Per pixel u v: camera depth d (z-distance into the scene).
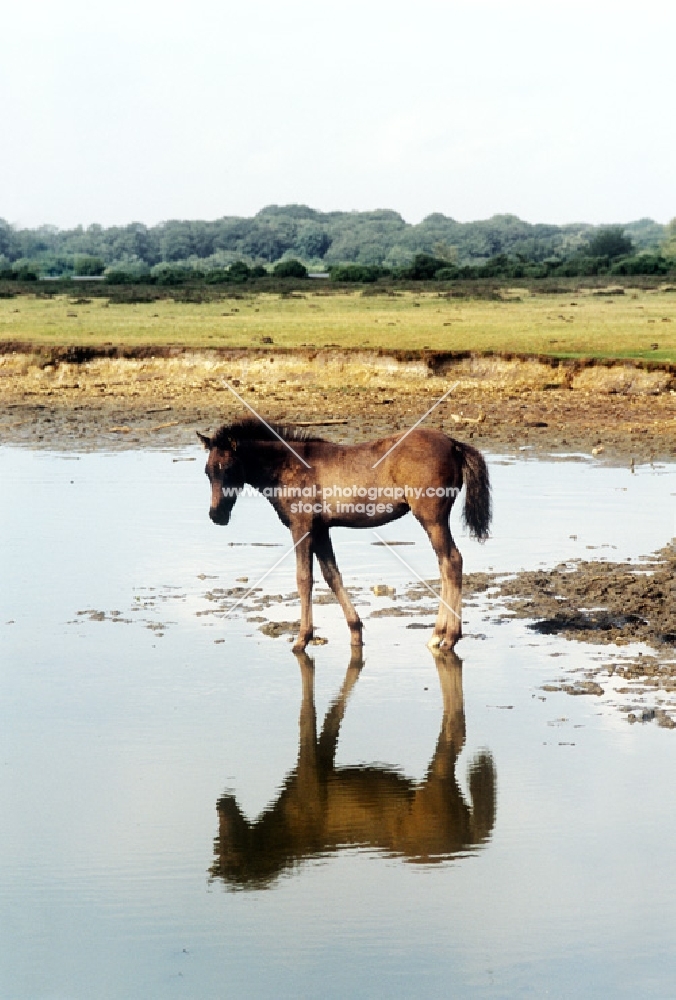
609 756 8.12
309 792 7.72
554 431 23.47
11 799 7.62
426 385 28.86
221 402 27.66
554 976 5.68
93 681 9.82
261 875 6.64
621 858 6.76
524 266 77.44
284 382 29.89
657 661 10.05
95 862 6.79
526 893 6.43
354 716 9.01
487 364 29.44
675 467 19.72
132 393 29.30
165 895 6.44
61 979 5.68
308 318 43.94
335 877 6.64
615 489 17.81
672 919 6.16
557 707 9.05
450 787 7.70
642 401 26.62
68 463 20.58
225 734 8.70
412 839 7.04
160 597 12.37
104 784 7.85
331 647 10.70
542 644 10.59
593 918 6.17
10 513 16.38
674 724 8.59
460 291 59.31
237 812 7.43
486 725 8.74
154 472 19.62
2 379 30.81
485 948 5.91
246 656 10.47
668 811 7.30
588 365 28.56
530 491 17.70
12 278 74.69
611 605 11.69
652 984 5.60
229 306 51.56
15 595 12.41
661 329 37.16
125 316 45.34
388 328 38.66
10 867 6.73
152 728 8.81
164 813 7.44
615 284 65.06
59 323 41.41
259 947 5.92
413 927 6.10
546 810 7.38
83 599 12.28
